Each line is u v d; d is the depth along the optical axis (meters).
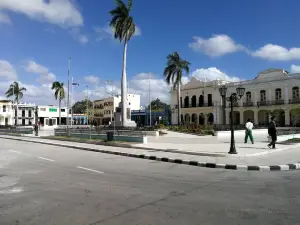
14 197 5.70
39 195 5.84
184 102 57.97
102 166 10.09
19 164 10.50
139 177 7.92
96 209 4.88
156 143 18.53
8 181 7.29
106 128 29.61
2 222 4.29
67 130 26.22
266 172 8.95
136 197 5.68
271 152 13.52
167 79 40.81
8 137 31.06
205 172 8.90
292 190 6.32
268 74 44.59
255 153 12.55
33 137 28.94
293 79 40.66
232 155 11.98
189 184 6.98
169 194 5.93
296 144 16.48
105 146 17.78
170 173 8.66
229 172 8.92
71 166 10.03
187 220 4.33
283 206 5.05
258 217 4.47
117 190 6.28
